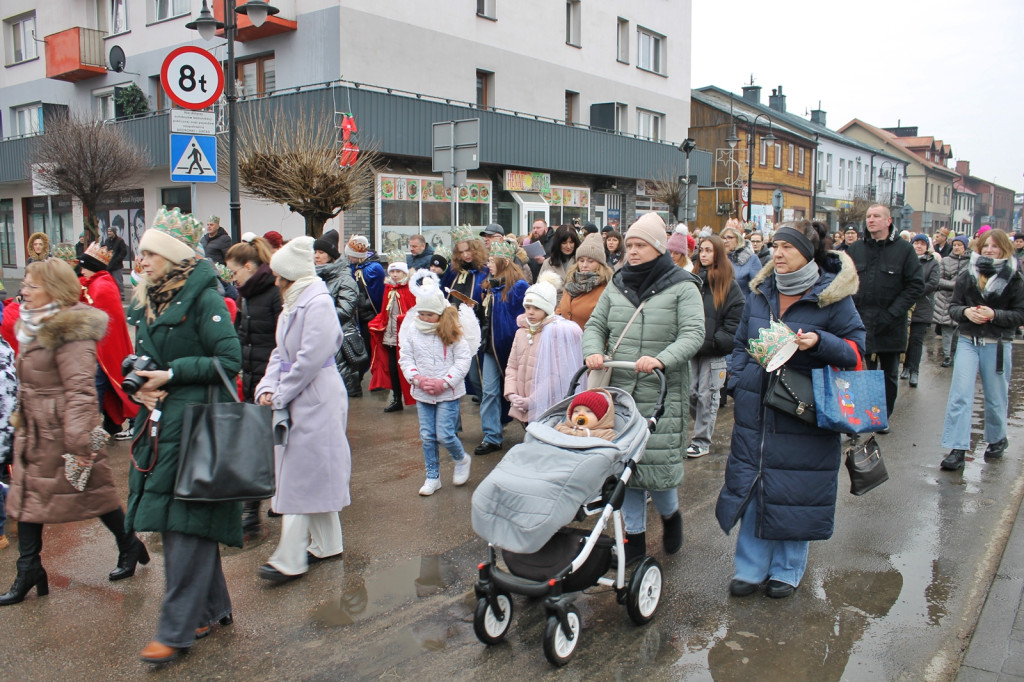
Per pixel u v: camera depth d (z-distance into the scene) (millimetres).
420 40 18469
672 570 4504
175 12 20328
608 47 25531
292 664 3531
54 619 3961
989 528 5078
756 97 46844
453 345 5812
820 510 3986
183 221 3752
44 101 24672
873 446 4211
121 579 4426
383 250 17047
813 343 3807
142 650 3646
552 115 23156
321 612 4027
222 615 3816
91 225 17266
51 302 4074
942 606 4027
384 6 17484
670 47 28922
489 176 20047
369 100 15641
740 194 31266
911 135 83000
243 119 15312
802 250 3967
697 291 4332
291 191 12422
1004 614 3889
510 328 6816
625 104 26625
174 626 3533
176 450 3564
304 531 4410
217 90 9141
